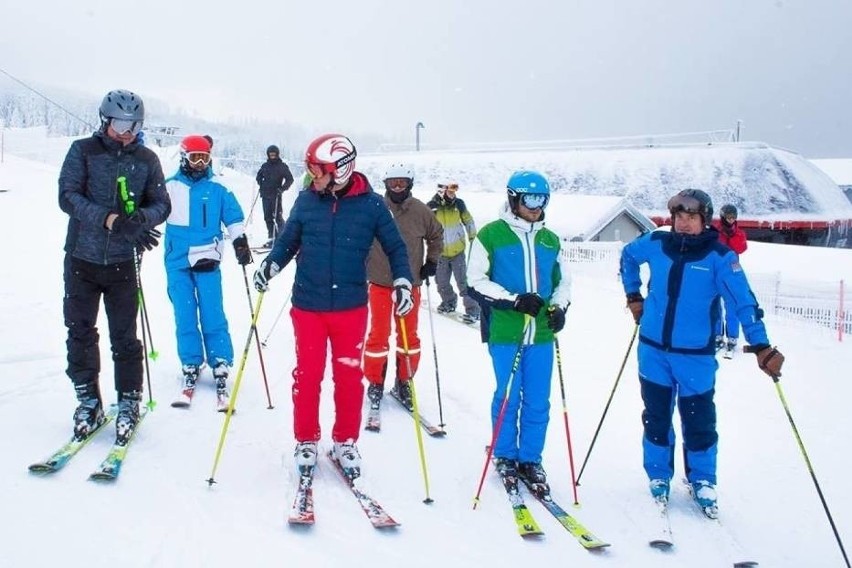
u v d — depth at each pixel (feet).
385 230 13.08
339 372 13.12
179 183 16.71
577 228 62.03
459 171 106.22
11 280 26.58
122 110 12.55
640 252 13.61
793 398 22.33
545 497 13.16
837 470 16.29
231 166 90.22
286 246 12.86
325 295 12.74
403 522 11.85
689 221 12.89
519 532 11.85
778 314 38.19
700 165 98.68
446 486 13.43
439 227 18.16
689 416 13.35
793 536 13.01
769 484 15.30
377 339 16.88
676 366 13.17
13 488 11.18
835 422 19.95
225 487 12.25
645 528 12.55
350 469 13.01
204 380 17.83
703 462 13.44
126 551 9.95
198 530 10.74
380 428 16.26
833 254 54.95
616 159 102.83
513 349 13.44
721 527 12.81
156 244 13.70
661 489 13.29
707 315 13.04
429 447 15.33
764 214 92.38
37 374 16.63
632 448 16.58
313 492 12.51
